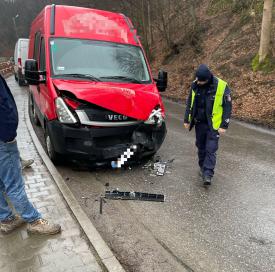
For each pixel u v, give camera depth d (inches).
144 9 960.3
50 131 229.5
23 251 135.9
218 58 666.2
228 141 331.3
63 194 181.3
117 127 223.1
